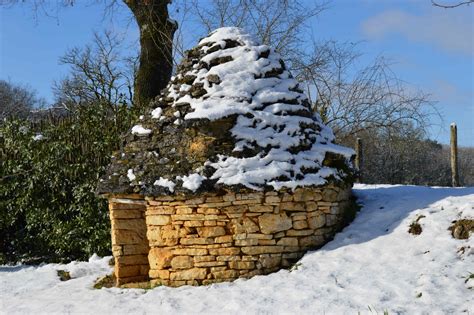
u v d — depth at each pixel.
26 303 7.43
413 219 7.35
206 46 8.14
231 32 8.19
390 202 8.27
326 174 7.53
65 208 11.36
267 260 7.17
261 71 7.88
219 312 5.98
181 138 7.55
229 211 7.17
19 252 11.67
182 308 6.27
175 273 7.34
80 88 17.83
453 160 13.86
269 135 7.44
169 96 7.98
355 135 18.88
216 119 7.24
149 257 7.59
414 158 22.73
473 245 6.38
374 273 6.34
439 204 7.61
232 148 7.30
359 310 5.45
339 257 6.96
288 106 7.79
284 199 7.26
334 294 5.96
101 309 6.61
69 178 11.36
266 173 7.16
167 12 14.38
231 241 7.18
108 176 7.88
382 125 15.34
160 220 7.41
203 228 7.24
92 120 11.95
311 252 7.29
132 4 14.12
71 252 11.24
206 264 7.22
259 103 7.62
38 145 11.81
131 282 7.89
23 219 11.98
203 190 7.05
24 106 34.06
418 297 5.58
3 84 36.09
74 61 29.95
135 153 7.86
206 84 7.72
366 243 7.16
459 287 5.64
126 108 12.23
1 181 11.61
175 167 7.36
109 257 10.32
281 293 6.25
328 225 7.62
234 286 6.83
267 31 14.82
